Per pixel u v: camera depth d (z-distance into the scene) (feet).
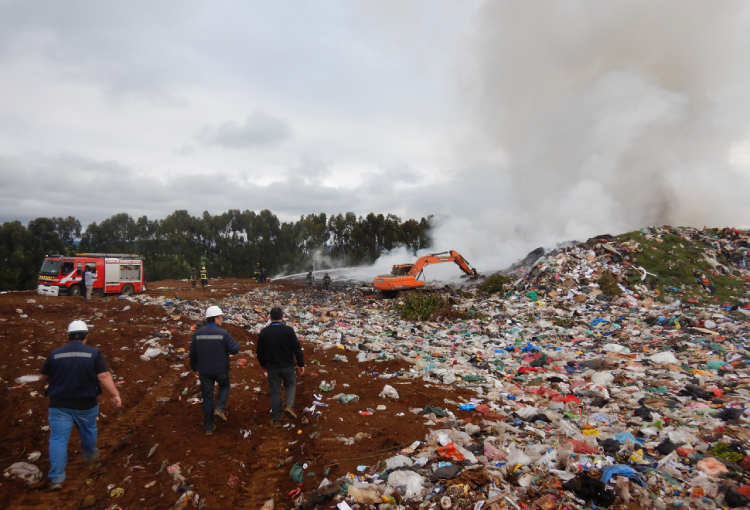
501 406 22.95
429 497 13.32
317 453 17.11
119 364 30.78
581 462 14.80
